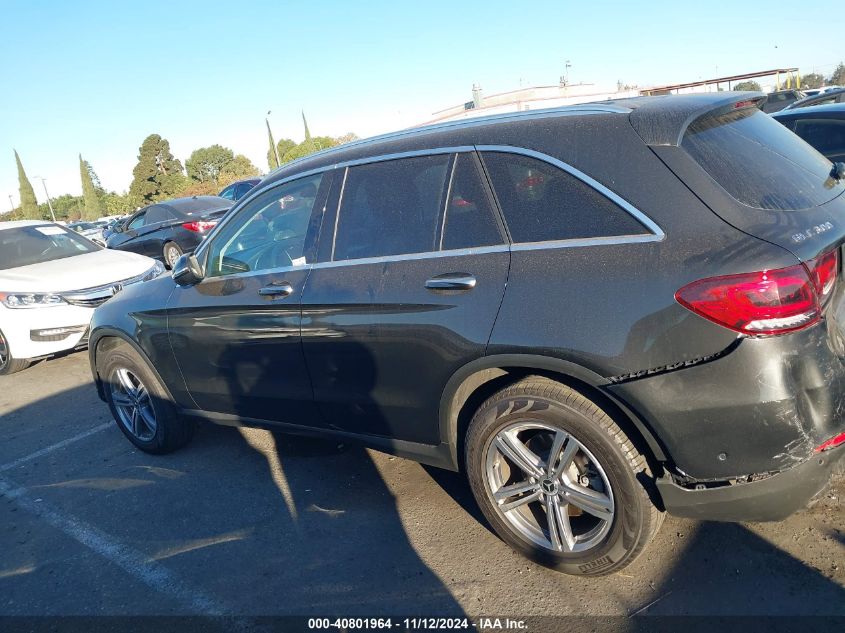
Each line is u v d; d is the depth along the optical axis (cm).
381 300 292
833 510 287
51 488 426
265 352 349
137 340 418
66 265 741
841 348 226
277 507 363
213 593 296
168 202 1336
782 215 227
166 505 382
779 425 214
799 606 241
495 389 281
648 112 252
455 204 282
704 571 266
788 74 3078
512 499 282
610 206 242
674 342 221
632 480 243
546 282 248
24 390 663
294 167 357
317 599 282
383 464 396
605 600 260
